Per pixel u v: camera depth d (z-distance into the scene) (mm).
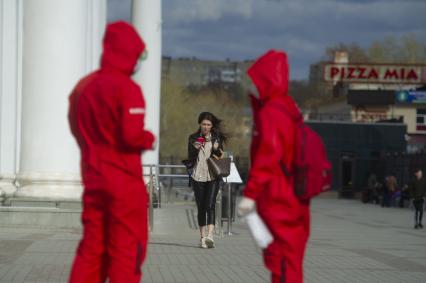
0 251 17297
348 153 98125
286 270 9297
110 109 8969
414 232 33000
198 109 159625
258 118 9383
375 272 16234
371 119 125375
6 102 27719
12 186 27266
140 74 40438
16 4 27734
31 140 23234
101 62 9258
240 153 165875
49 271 14469
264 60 9555
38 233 21422
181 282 13883
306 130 9430
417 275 15953
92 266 9219
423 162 77812
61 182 23281
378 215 50531
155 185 33781
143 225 9195
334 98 157250
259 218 9359
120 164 9055
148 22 40312
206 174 19844
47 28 22891
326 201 87062
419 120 124375
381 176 94625
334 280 14836
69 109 9414
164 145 133250
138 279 9172
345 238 26453
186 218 30953
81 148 9367
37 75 22953
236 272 15336
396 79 123562
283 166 9320
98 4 34469
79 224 22906
